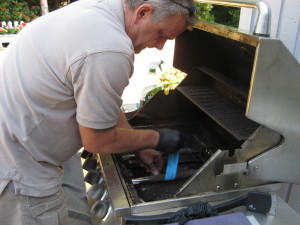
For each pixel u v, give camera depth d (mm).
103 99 1081
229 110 1653
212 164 1233
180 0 1107
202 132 1828
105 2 1151
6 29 8977
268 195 1250
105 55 1022
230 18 6590
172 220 1128
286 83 1102
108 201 1343
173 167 1412
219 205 1238
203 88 1945
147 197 1374
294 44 1670
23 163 1262
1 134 1249
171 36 1203
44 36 1139
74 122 1239
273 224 1259
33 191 1289
